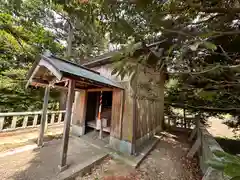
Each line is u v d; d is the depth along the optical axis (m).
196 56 1.85
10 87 7.18
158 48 1.59
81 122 6.24
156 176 3.39
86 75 3.77
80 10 1.46
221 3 1.25
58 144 4.99
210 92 1.32
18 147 4.45
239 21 1.48
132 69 1.57
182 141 6.31
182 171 3.67
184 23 1.45
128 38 1.49
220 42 1.99
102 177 3.25
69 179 3.08
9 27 8.61
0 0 7.67
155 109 6.93
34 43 10.15
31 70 3.97
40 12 10.03
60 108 9.38
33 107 7.84
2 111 6.71
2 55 8.45
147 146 5.25
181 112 9.64
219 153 0.73
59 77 3.02
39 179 2.92
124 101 4.95
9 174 3.05
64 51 12.50
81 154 4.28
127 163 3.91
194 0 1.18
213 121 11.52
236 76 1.41
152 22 1.35
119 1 1.26
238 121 5.08
